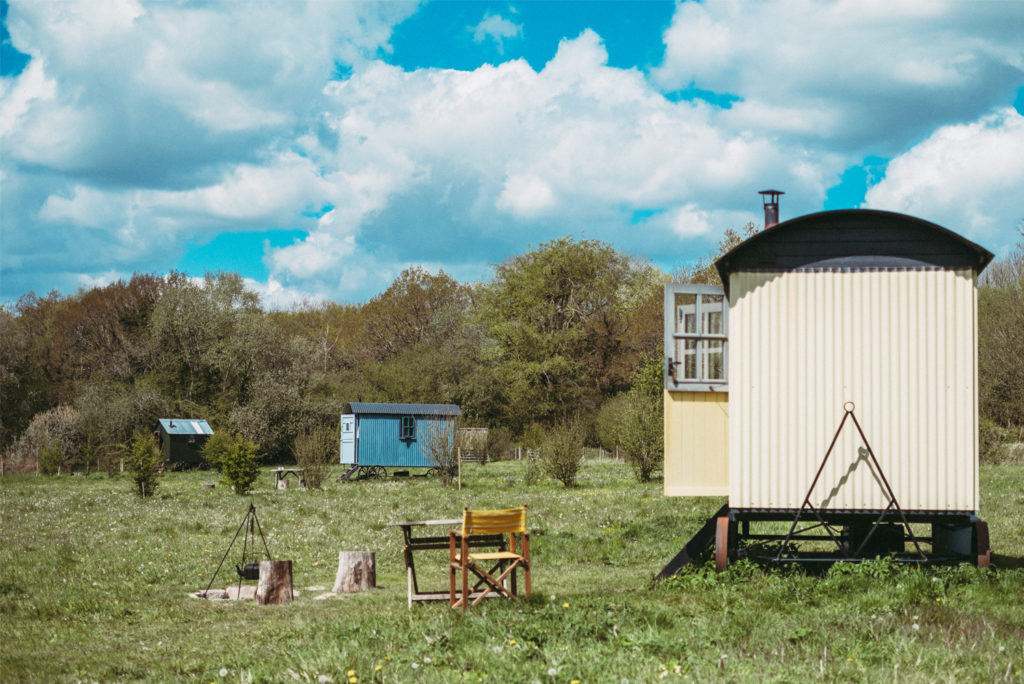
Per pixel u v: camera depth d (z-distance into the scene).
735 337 11.19
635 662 6.68
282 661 7.62
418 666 6.91
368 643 7.95
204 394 59.25
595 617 8.14
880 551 11.84
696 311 11.62
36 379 58.56
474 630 7.90
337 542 17.75
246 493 31.70
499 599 9.83
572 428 32.62
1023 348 35.03
